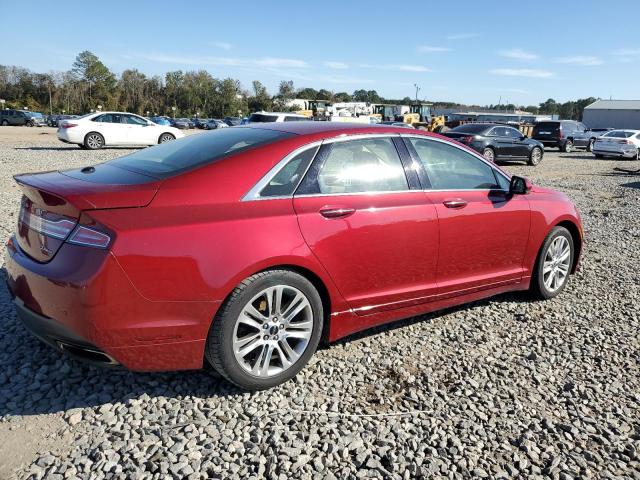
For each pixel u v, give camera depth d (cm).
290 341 325
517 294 507
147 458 250
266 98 11212
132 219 269
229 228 288
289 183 320
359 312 352
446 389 329
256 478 242
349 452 264
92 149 1947
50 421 275
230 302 287
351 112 4897
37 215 292
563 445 281
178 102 11244
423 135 396
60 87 9975
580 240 515
